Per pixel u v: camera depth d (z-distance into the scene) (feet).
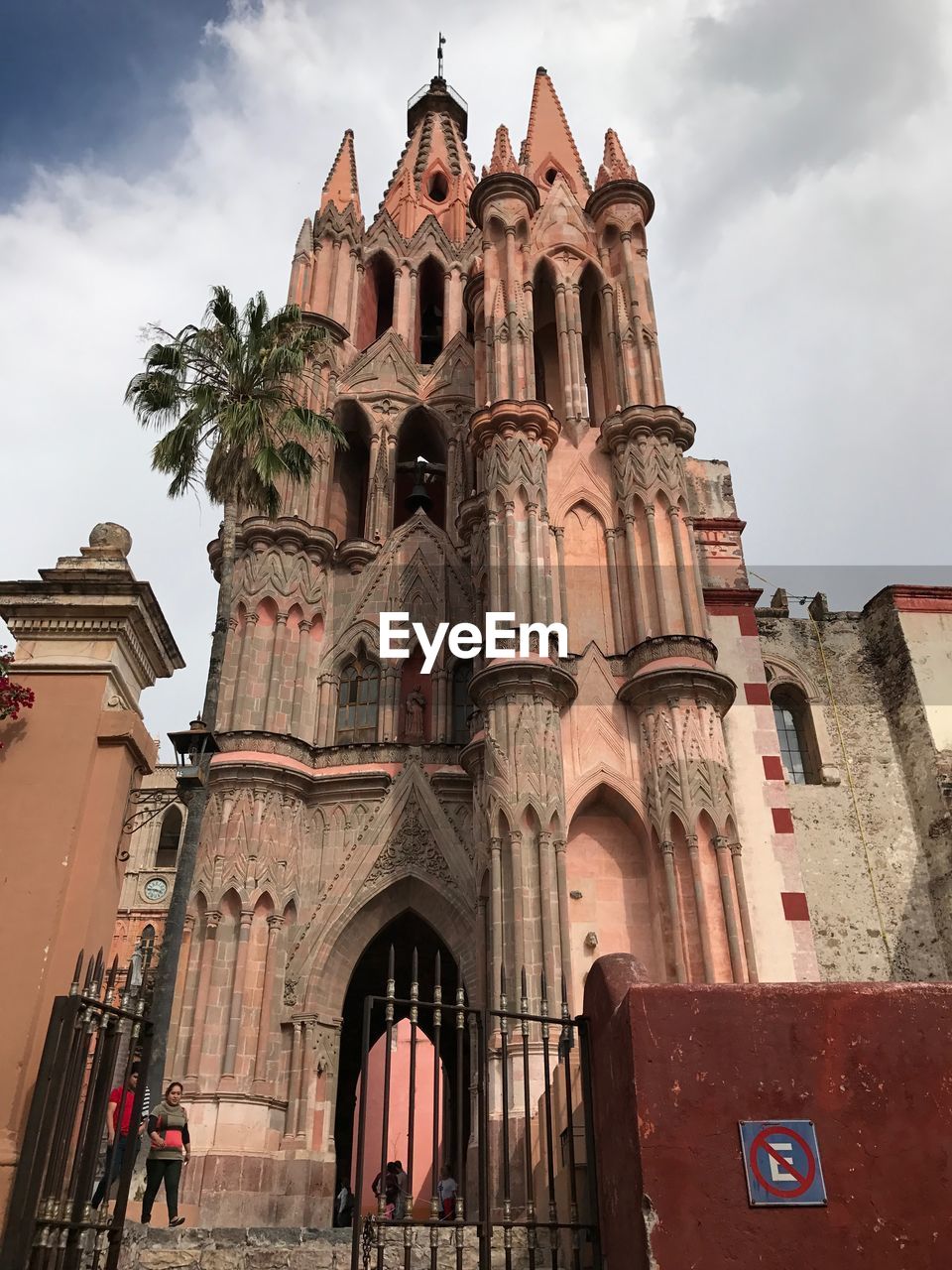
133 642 41.63
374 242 147.95
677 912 80.74
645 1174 28.58
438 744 104.01
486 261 111.24
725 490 117.19
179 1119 53.98
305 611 109.81
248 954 91.81
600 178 119.55
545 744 86.22
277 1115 88.12
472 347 132.77
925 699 103.76
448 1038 118.42
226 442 89.66
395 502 127.75
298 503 114.42
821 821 101.35
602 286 112.37
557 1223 33.14
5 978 34.40
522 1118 71.46
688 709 87.30
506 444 99.91
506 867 82.12
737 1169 28.66
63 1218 28.43
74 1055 29.81
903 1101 29.63
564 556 98.73
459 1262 31.78
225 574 87.56
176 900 69.15
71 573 41.16
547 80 136.67
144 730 40.27
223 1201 81.15
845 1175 28.71
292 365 93.66
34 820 37.09
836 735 106.42
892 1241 27.99
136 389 92.12
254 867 94.58
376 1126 143.64
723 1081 29.73
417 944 108.78
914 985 31.32
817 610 113.80
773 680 108.68
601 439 103.19
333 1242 50.42
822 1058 30.12
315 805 102.01
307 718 106.42
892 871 99.09
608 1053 33.32
